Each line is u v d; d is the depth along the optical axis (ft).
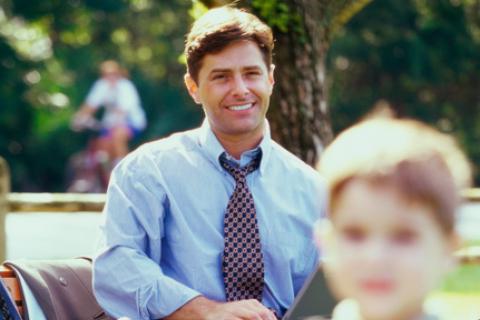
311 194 16.88
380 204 6.62
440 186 6.59
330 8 24.97
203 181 16.47
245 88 16.40
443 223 6.64
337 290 7.17
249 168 16.66
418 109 120.57
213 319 15.34
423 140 6.68
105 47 125.18
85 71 121.29
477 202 30.76
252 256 16.37
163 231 16.46
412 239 6.66
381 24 119.14
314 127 24.53
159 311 15.71
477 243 29.71
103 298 16.16
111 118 77.36
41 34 118.32
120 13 124.57
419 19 119.24
